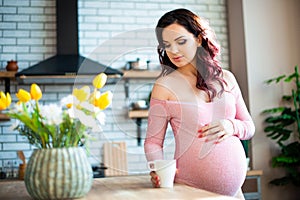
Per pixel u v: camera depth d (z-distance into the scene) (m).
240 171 1.75
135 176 2.03
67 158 1.38
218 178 1.71
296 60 4.68
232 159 1.74
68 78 4.27
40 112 1.39
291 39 4.71
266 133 4.51
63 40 4.47
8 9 4.59
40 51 4.59
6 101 1.42
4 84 4.49
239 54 4.71
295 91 4.62
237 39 4.75
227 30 4.98
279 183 4.32
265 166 4.47
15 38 4.57
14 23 4.59
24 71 4.09
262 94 4.55
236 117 1.93
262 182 4.46
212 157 1.71
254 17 4.66
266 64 4.61
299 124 4.23
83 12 4.70
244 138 1.85
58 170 1.36
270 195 4.47
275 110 4.36
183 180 1.74
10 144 4.43
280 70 4.64
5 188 1.82
